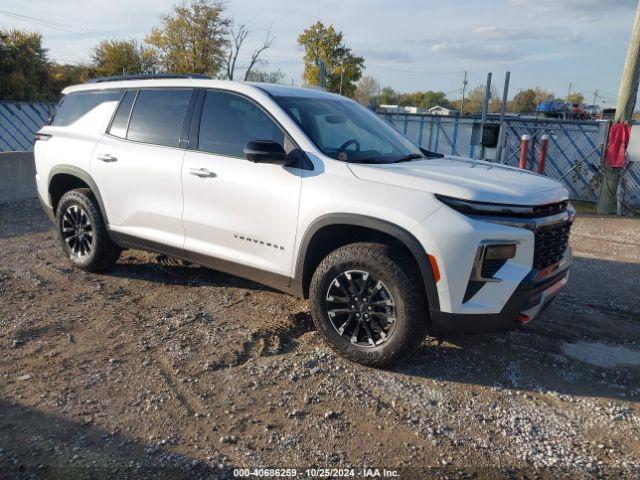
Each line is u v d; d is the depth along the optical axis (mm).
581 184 13281
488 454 2994
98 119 5523
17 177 9875
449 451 3012
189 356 3965
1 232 7609
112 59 49500
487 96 12484
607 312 5164
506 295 3480
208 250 4617
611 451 3047
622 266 6832
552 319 4910
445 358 4035
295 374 3740
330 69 44312
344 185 3842
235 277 5707
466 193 3502
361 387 3613
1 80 39375
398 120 17297
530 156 14008
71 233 5828
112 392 3490
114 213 5285
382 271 3643
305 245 3990
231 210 4395
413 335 3637
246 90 4516
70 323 4504
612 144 10953
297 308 4879
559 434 3191
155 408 3328
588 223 9992
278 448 3000
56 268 5902
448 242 3439
